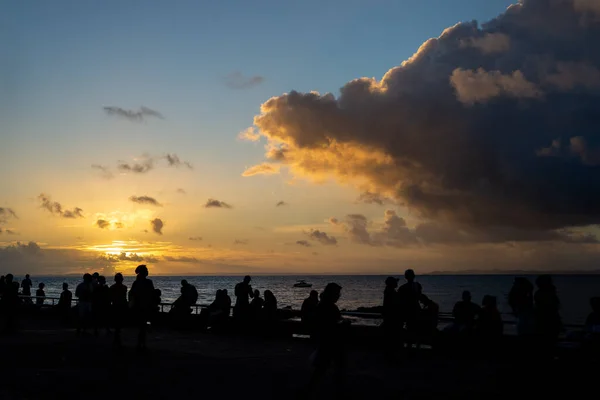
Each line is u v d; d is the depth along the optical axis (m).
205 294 94.31
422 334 14.09
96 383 10.30
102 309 18.11
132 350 14.57
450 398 9.33
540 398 9.33
